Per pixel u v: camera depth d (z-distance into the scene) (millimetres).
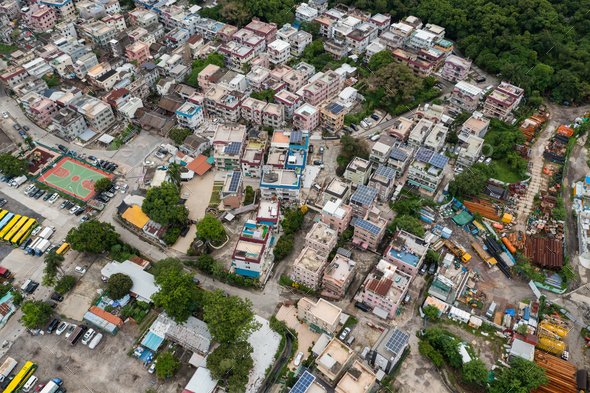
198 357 159875
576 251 187250
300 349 163000
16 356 163125
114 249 190500
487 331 163625
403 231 182500
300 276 177125
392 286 165625
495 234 192625
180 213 197625
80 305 177750
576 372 150375
